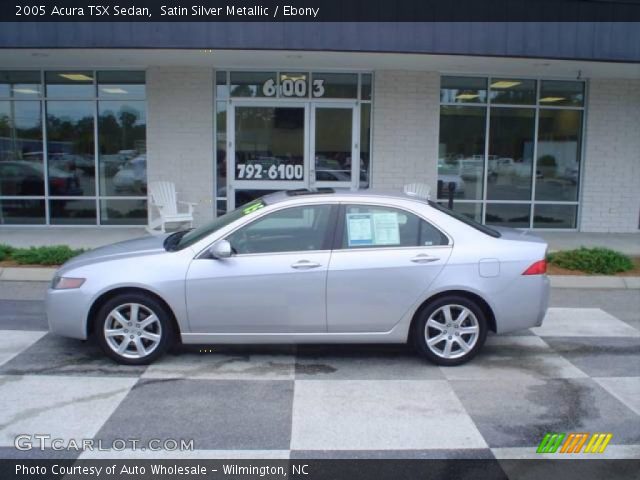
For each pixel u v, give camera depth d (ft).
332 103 42.98
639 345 21.94
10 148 43.78
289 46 35.06
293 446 14.17
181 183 42.83
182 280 18.48
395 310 18.90
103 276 18.62
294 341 19.10
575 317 25.50
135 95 43.09
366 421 15.48
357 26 35.12
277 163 43.34
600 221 46.21
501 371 19.15
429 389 17.61
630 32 36.73
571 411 16.29
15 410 15.88
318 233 19.08
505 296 19.04
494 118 44.80
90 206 44.14
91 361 19.44
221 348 20.94
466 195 45.14
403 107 43.04
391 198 19.67
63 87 43.09
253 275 18.53
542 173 45.83
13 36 34.55
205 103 42.24
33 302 26.61
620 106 45.19
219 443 14.28
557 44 36.40
